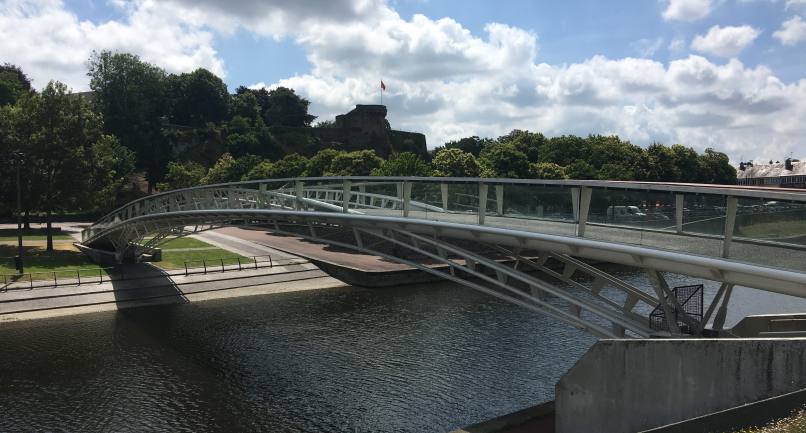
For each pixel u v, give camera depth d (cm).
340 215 2231
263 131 14012
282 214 2548
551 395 2300
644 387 1326
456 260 5534
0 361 2731
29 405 2195
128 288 4212
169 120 14075
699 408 1238
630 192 1400
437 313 3750
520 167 8312
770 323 1923
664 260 1330
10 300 3703
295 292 4478
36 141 5250
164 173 11912
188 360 2783
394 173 7400
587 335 3177
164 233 4397
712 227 1223
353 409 2178
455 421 2067
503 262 5531
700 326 1509
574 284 1831
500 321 3516
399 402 2241
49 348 2955
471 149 16738
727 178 14112
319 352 2897
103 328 3369
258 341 3105
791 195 1045
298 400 2272
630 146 12594
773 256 1101
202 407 2202
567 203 1552
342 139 16112
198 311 3831
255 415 2128
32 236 6241
